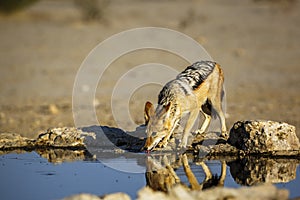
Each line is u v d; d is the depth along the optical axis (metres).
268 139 25.09
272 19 92.56
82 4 98.31
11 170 22.98
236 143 25.98
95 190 19.95
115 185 20.64
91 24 90.69
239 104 41.12
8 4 98.62
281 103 41.28
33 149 27.05
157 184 20.69
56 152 26.47
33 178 21.61
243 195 17.11
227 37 76.75
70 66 60.72
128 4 119.69
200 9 108.62
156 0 128.00
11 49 71.56
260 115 36.81
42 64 61.94
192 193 16.94
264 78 52.12
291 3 110.75
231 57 63.44
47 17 99.56
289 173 22.34
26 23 93.50
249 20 92.31
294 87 47.88
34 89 49.47
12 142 27.56
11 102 43.91
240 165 23.70
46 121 36.00
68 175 22.20
